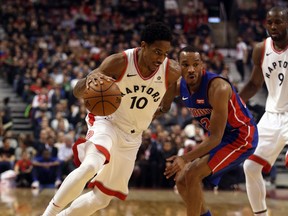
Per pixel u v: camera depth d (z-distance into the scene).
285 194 12.34
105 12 21.44
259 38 20.70
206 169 5.61
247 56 19.64
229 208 9.64
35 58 17.83
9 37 19.44
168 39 4.98
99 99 4.98
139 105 5.31
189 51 5.50
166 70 5.28
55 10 21.52
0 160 13.18
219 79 5.52
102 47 19.17
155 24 5.00
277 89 6.33
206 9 23.16
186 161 5.25
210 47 19.92
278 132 6.26
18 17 20.06
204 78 5.56
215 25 23.56
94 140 5.17
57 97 15.55
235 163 5.81
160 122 15.00
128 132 5.42
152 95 5.31
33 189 12.56
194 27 21.27
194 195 5.59
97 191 5.40
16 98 17.39
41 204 9.79
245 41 20.67
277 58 6.27
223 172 5.82
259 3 23.16
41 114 15.14
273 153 6.30
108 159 5.13
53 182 13.00
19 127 16.31
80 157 5.25
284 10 6.15
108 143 5.18
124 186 5.50
